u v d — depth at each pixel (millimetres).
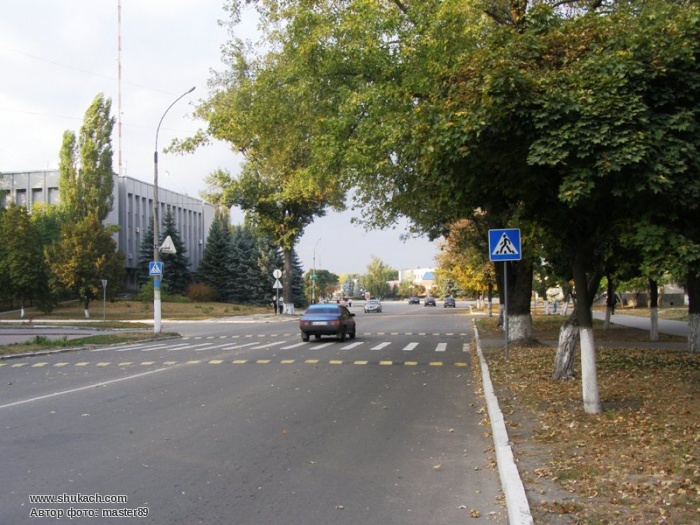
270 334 31031
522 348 18578
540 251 18375
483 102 6922
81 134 58656
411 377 13922
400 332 31281
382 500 5551
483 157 7520
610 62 6809
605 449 6445
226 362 17375
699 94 6887
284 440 7859
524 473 5746
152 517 5129
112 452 7258
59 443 7699
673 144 6629
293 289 85688
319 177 15039
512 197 8430
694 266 8102
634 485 5234
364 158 12820
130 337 26641
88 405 10422
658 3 8961
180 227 83312
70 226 50844
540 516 4633
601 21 7605
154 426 8695
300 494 5723
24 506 5414
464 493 5738
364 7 12492
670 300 60750
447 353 19672
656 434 6938
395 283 184375
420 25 12094
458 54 11328
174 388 12367
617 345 19438
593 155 6656
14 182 70500
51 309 52031
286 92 15031
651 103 6945
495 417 8312
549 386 10773
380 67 13156
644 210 7367
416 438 7965
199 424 8836
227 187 46562
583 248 8453
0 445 7602
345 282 184000
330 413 9664
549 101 6766
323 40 13461
